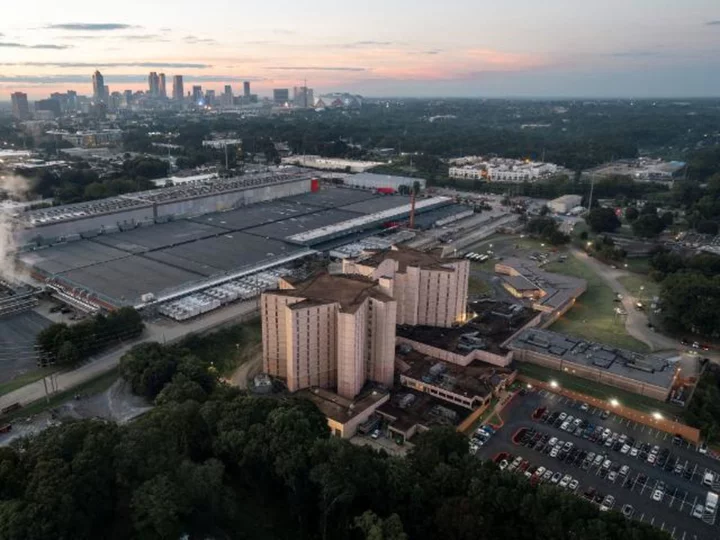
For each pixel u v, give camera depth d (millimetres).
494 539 148000
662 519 166375
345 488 151250
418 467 166500
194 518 150625
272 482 167375
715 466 190125
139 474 146500
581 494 174625
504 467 185500
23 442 167000
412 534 153750
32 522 127188
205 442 176000
